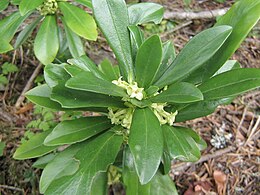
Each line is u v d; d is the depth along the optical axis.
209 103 0.24
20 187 0.42
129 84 0.23
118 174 0.32
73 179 0.23
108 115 0.25
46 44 0.34
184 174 0.43
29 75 0.50
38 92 0.26
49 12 0.35
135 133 0.21
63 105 0.22
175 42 0.55
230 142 0.46
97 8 0.24
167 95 0.22
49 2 0.34
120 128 0.25
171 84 0.24
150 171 0.20
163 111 0.23
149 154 0.20
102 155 0.24
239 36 0.23
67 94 0.23
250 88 0.21
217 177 0.43
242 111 0.48
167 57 0.27
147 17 0.30
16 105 0.48
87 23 0.32
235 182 0.43
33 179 0.42
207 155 0.44
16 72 0.50
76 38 0.37
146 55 0.23
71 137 0.25
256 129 0.47
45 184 0.26
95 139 0.24
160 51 0.22
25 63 0.51
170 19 0.57
